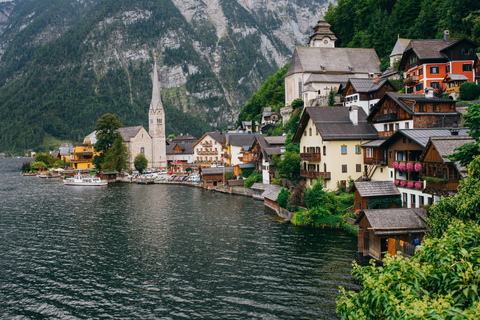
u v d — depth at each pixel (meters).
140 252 46.69
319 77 116.56
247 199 85.38
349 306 16.78
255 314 30.56
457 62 74.06
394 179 52.75
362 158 64.56
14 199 92.06
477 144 29.30
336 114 68.50
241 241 50.00
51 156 194.25
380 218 40.34
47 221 65.19
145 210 74.31
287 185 74.50
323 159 65.88
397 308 14.20
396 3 129.12
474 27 82.00
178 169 164.75
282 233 53.22
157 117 176.12
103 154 149.25
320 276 37.12
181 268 40.84
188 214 69.12
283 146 93.44
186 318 30.44
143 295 34.69
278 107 148.12
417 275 15.87
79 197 94.75
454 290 15.22
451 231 18.23
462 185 28.47
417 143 46.94
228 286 35.88
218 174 110.19
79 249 48.47
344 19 148.50
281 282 36.16
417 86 78.12
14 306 33.31
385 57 123.12
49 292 35.88
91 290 36.06
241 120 195.12
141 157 161.38
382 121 62.50
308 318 29.58
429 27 105.00
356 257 41.97
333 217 55.53
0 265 43.00
